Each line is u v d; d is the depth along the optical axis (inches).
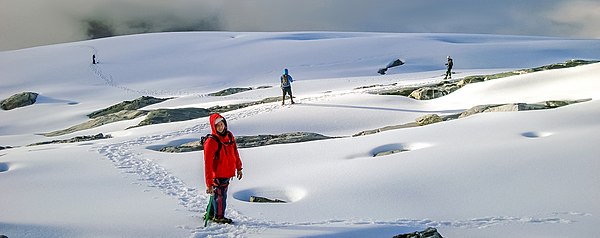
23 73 2719.0
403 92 1100.5
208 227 293.4
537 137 514.0
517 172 394.9
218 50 3260.3
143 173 482.3
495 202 340.8
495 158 433.7
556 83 918.4
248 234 281.3
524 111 647.1
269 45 3302.2
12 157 579.2
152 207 344.8
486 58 2785.4
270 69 2731.3
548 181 372.5
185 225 296.8
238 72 2704.2
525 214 315.3
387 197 361.7
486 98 928.9
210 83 2413.9
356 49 3073.3
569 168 393.7
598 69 922.1
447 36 3892.7
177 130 811.4
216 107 1157.1
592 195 341.1
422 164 435.8
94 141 748.0
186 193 399.2
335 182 406.6
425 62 2741.1
